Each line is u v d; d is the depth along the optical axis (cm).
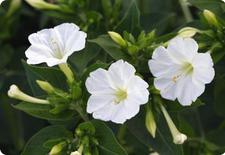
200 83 27
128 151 36
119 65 27
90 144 29
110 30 35
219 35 30
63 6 35
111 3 37
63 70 29
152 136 29
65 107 29
